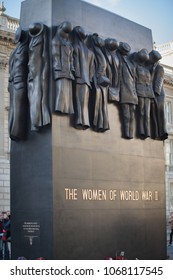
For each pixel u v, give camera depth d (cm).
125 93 1447
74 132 1309
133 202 1460
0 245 1841
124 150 1458
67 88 1268
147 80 1520
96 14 1447
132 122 1472
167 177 5122
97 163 1363
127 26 1560
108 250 1353
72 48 1295
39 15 1341
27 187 1297
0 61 3772
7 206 3734
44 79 1257
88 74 1322
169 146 5225
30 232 1268
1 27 3741
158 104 1564
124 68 1458
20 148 1333
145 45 1623
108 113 1416
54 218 1228
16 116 1305
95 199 1339
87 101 1314
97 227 1331
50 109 1257
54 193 1238
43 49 1273
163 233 1555
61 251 1231
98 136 1378
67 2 1355
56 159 1255
